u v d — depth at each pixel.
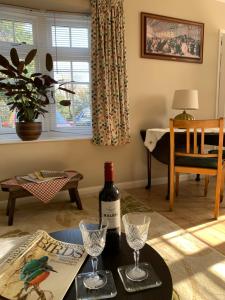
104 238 0.85
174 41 3.29
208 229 2.11
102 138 2.85
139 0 3.03
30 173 2.72
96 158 3.08
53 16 2.90
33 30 2.88
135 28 3.05
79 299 0.71
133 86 3.15
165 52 3.26
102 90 2.81
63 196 2.90
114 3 2.74
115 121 2.89
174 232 2.05
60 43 2.99
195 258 1.69
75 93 2.91
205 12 3.45
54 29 2.95
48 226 2.19
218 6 3.52
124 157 3.22
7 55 2.80
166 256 1.71
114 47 2.78
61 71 3.03
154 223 2.22
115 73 2.82
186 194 3.00
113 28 2.75
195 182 3.50
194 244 1.87
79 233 1.07
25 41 2.87
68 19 2.96
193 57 3.45
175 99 3.12
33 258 0.88
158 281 0.77
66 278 0.79
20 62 2.43
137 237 0.87
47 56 2.61
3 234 2.06
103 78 2.78
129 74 3.10
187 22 3.33
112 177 0.92
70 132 3.16
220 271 1.55
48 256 0.90
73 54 3.03
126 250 0.95
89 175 3.07
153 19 3.12
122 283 0.77
